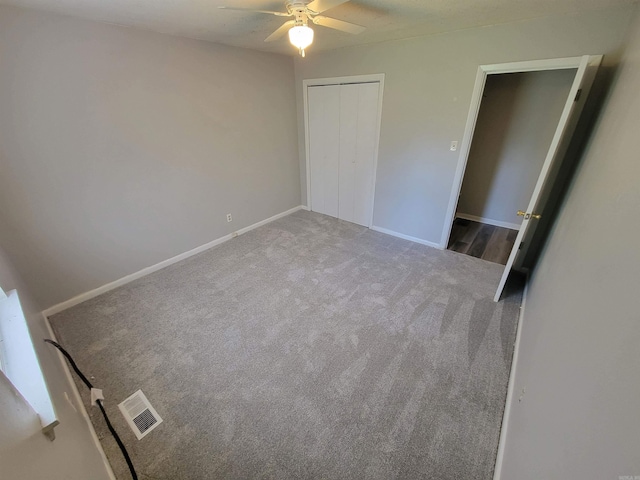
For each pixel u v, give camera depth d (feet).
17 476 1.90
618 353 1.92
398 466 4.56
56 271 7.98
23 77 6.55
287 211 15.07
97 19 7.07
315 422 5.21
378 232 12.96
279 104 12.70
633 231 2.32
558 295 4.38
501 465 4.28
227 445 4.89
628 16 6.18
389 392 5.72
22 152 6.89
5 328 4.17
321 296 8.64
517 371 5.58
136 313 8.02
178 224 10.47
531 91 11.13
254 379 6.05
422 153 10.59
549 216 8.45
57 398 3.45
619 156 3.51
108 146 8.19
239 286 9.18
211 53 9.72
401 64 9.85
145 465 4.63
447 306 8.10
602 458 1.73
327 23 5.92
